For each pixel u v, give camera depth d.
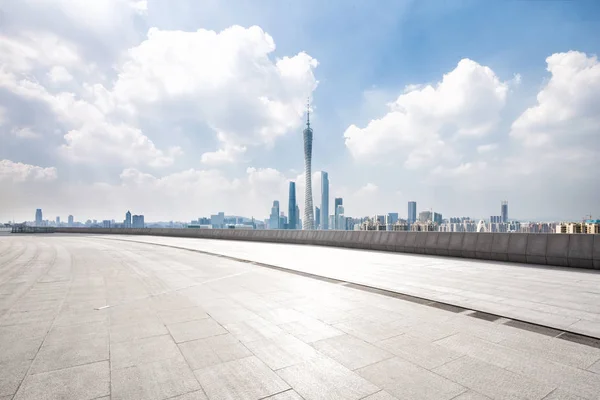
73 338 4.95
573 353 4.39
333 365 4.06
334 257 15.65
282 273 10.99
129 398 3.31
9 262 14.12
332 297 7.52
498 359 4.21
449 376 3.77
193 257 16.02
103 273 11.08
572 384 3.58
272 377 3.76
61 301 7.18
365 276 10.25
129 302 7.10
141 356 4.31
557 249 11.94
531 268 11.62
